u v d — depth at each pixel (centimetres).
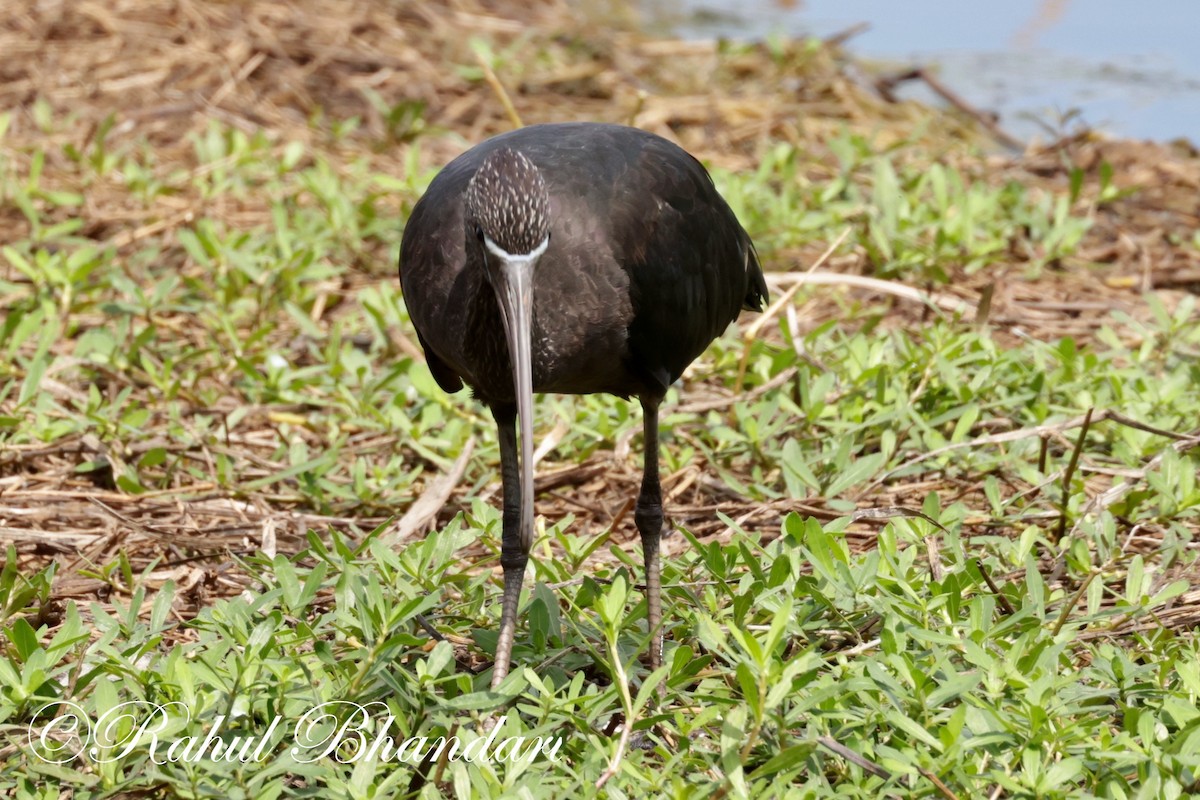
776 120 1947
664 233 888
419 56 2112
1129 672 772
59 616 934
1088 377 1191
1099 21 2558
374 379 1235
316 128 1850
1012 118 2064
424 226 877
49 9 2122
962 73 2256
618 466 1131
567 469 1138
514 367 790
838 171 1730
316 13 2208
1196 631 864
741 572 900
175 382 1217
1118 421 1031
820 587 849
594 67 2122
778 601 845
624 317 869
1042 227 1545
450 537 909
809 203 1611
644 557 903
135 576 997
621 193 872
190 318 1412
